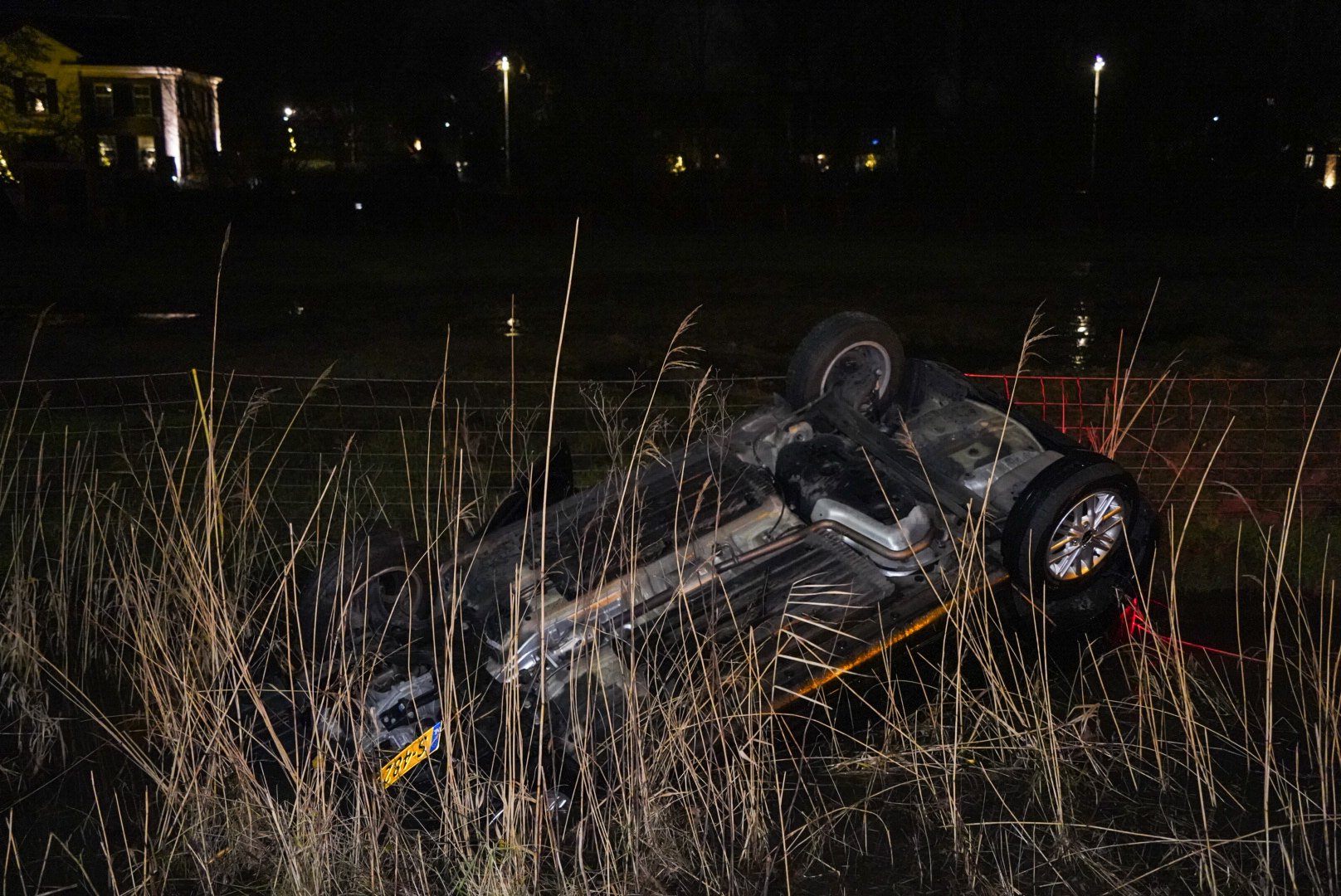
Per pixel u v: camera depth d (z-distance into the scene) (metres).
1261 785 4.42
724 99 46.16
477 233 36.28
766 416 5.73
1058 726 4.48
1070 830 4.17
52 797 4.59
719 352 14.16
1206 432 8.35
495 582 4.84
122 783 4.67
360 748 4.05
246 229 35.28
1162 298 19.66
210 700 4.17
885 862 4.09
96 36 52.78
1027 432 5.42
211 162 43.22
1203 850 3.92
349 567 4.71
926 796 4.45
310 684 4.16
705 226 38.03
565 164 44.59
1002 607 4.73
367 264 26.72
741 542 4.96
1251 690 5.10
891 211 38.69
